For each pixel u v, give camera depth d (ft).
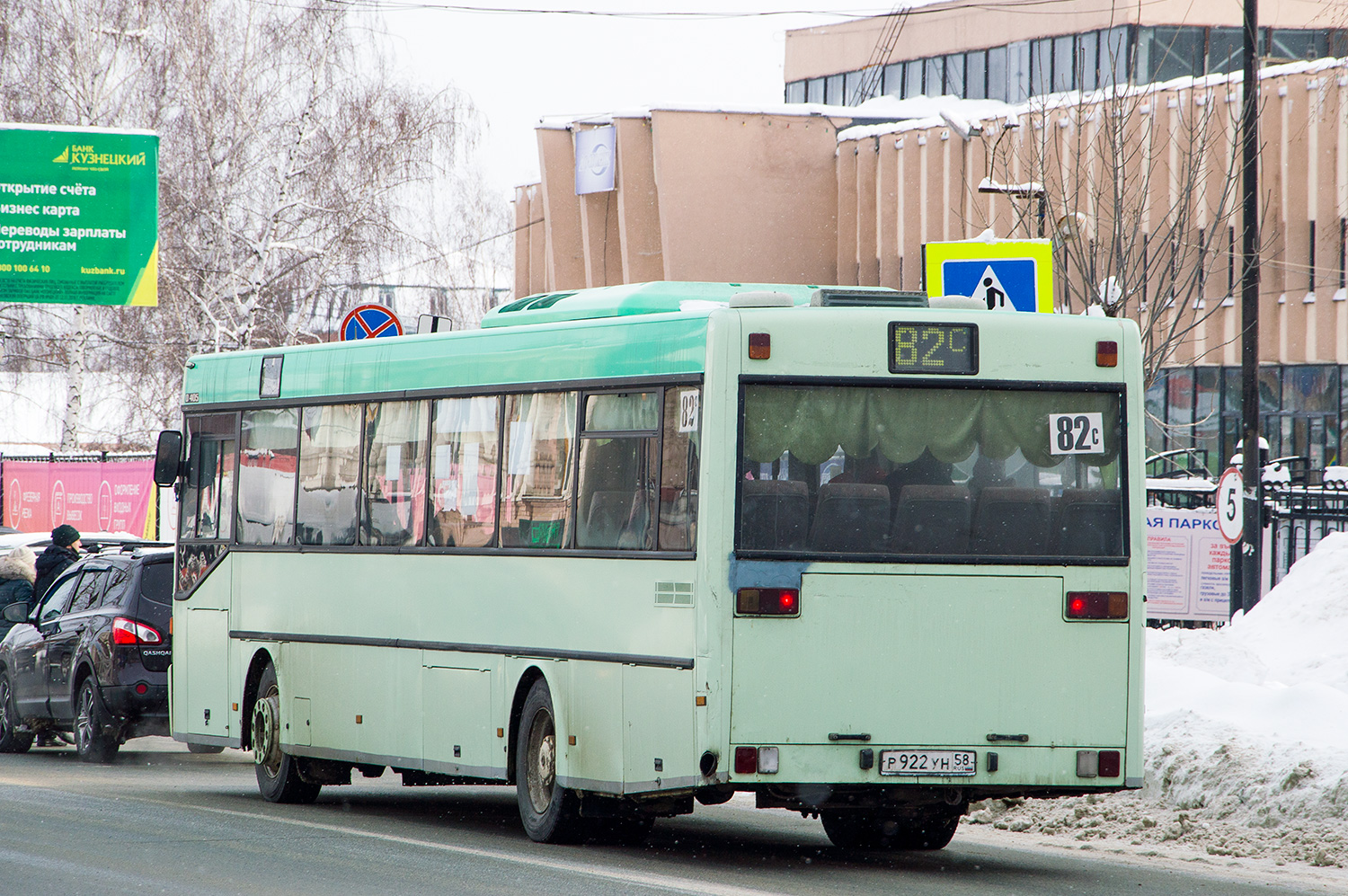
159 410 298.97
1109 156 216.95
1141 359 76.84
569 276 375.86
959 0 398.21
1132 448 76.28
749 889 67.67
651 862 76.79
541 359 85.05
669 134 339.98
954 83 401.08
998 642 74.18
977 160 291.38
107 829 85.92
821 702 72.74
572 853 79.66
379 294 301.43
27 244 207.21
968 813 98.58
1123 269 190.39
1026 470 75.41
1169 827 88.28
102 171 208.44
